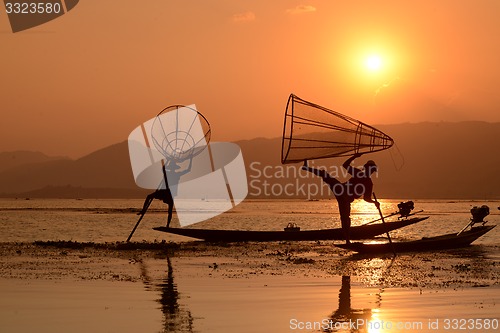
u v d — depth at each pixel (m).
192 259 45.03
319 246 54.50
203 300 28.84
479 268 39.81
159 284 33.44
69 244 54.72
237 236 58.00
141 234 80.00
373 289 31.91
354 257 46.38
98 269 39.28
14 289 31.62
